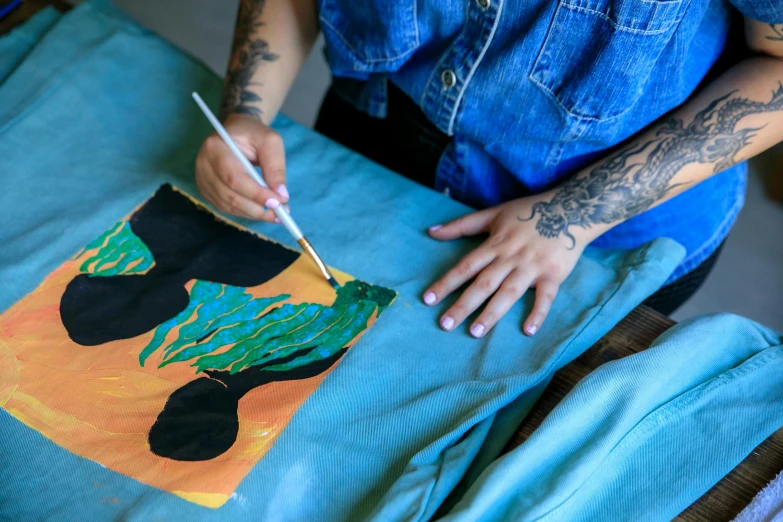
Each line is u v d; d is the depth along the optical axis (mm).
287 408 605
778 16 631
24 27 987
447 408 604
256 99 857
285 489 559
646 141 740
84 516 541
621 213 744
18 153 840
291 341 667
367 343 666
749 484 561
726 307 1676
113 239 764
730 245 1790
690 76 740
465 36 728
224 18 2283
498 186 878
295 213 810
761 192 1899
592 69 668
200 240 771
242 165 750
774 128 718
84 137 870
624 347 676
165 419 599
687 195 862
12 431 591
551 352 642
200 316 691
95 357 649
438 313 702
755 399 604
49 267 731
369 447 586
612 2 619
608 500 544
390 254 766
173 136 887
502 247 725
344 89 1027
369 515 529
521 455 526
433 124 887
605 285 717
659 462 564
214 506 543
